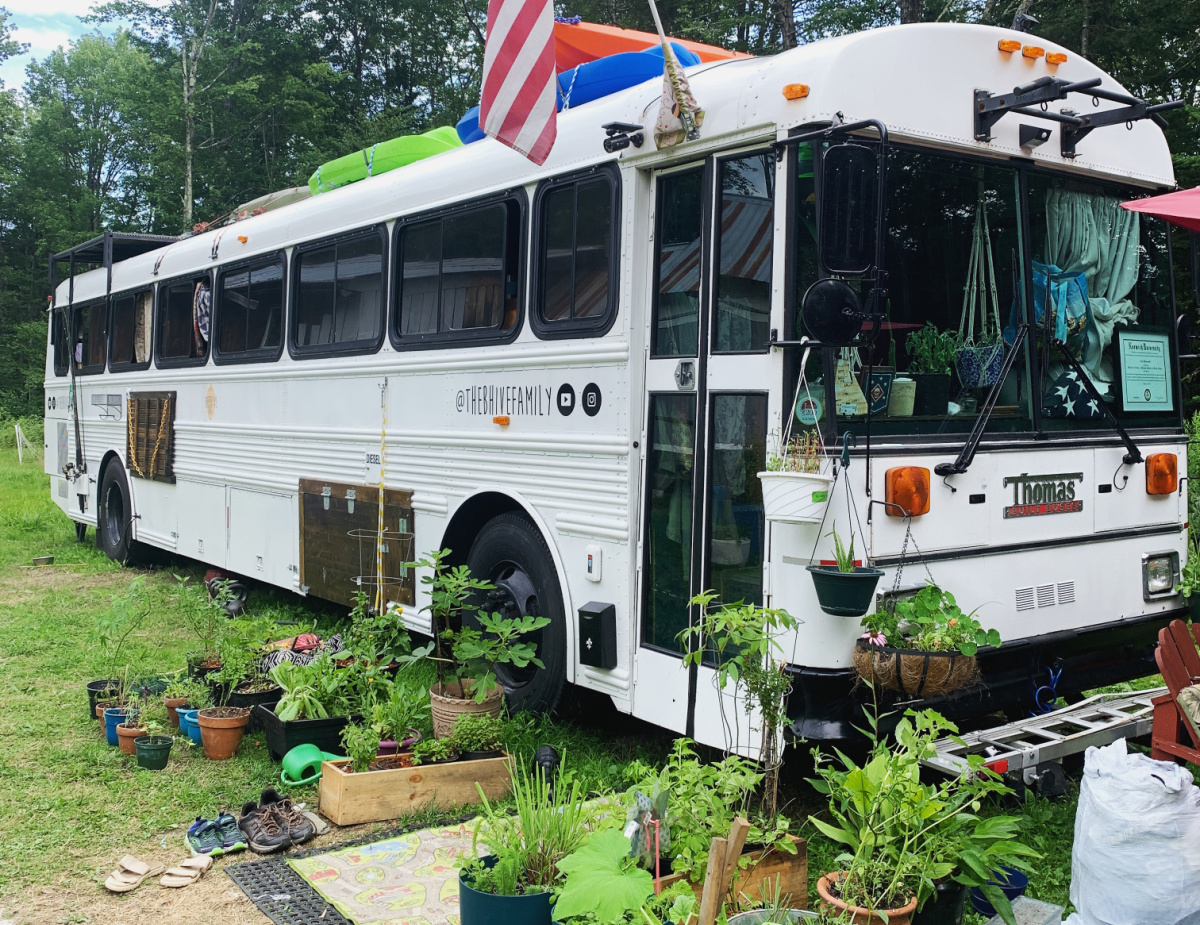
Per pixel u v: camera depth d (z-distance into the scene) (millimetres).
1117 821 3035
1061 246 4680
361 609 6082
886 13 16969
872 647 3721
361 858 3990
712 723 4230
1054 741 4039
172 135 28359
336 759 4574
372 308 6785
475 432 5793
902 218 4125
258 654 5926
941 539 4109
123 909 3672
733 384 4172
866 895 2848
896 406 4078
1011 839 3316
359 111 32375
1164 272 5188
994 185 4422
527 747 5078
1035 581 4441
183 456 9547
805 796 4480
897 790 2973
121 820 4461
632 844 3092
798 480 3746
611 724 5535
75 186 41469
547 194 5281
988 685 4270
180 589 8000
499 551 5672
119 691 5773
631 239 4688
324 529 7301
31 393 38094
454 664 5586
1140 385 5016
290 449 7750
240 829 4301
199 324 9219
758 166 4125
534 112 4867
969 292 4336
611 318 4812
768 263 4047
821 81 3900
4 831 4336
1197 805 3016
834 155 3555
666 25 19844
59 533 13484
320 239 7367
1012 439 4371
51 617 8297
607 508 4824
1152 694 4578
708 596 3764
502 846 3289
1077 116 4465
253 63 29531
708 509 4293
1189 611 5086
